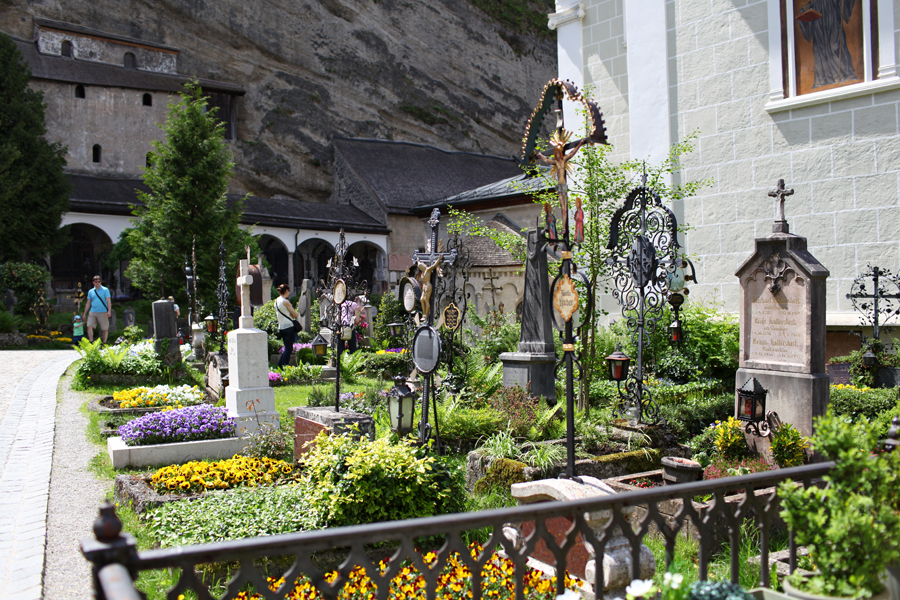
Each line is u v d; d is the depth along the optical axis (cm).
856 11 1116
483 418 793
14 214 2812
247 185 4272
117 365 1222
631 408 835
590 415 835
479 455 684
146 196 2756
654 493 300
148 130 3900
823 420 307
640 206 839
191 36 4234
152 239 2720
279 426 832
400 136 4878
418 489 523
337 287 833
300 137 4422
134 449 714
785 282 764
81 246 3509
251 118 4350
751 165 1241
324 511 498
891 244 1082
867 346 1026
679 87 1340
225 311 1595
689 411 901
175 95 3978
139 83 3866
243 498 541
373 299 3434
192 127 2759
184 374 1285
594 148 923
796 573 304
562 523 426
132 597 179
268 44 4381
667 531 306
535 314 1024
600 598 291
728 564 482
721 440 721
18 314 2464
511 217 2430
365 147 4466
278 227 3666
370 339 1909
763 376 780
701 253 1314
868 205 1106
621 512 293
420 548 502
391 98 4812
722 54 1277
